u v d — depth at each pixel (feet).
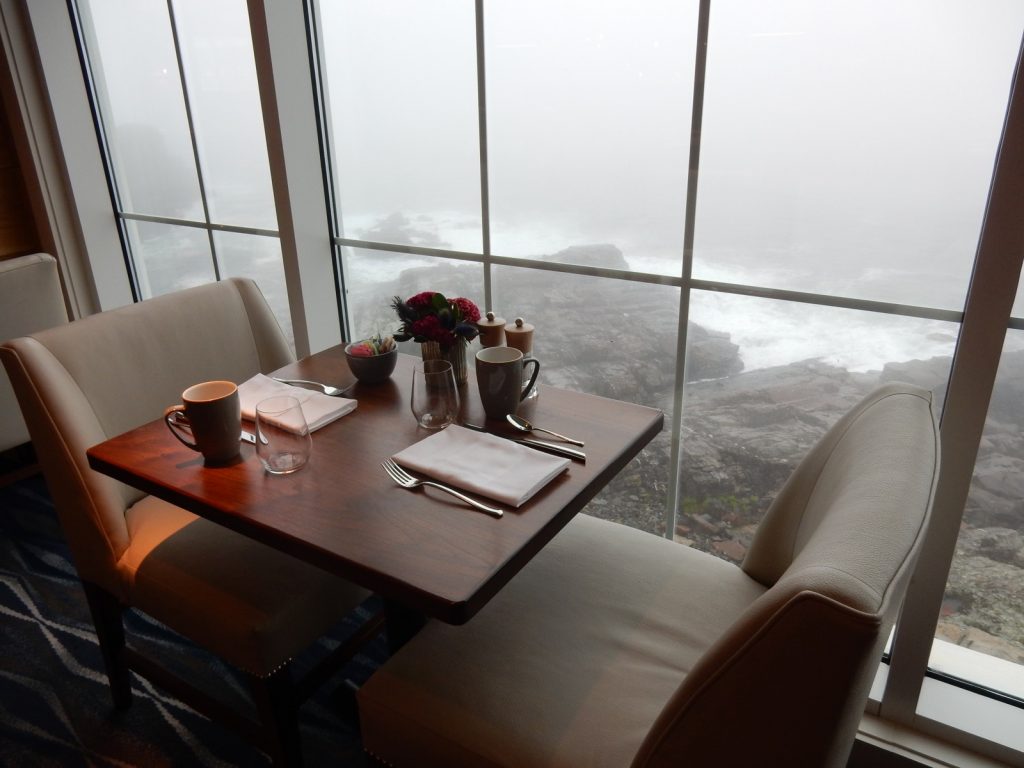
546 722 3.40
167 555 4.73
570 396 4.79
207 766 5.06
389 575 3.10
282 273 8.03
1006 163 3.78
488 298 6.53
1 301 6.93
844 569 2.38
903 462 3.13
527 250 6.13
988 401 4.18
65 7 8.48
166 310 5.50
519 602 4.11
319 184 7.04
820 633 2.25
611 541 4.62
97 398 4.98
